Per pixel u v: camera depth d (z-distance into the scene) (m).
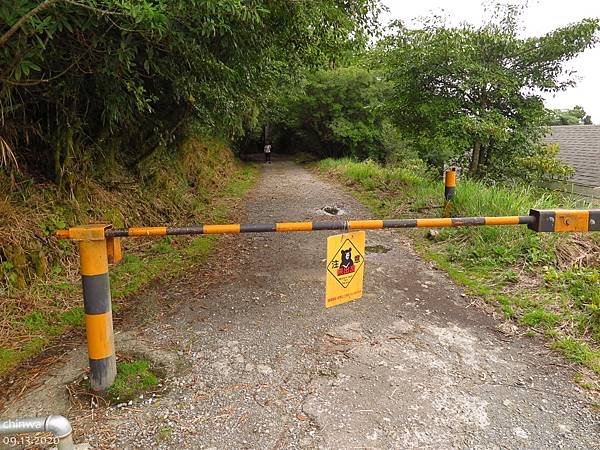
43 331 2.92
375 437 1.98
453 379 2.43
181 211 6.74
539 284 3.68
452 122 7.33
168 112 6.11
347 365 2.56
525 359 2.64
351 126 18.17
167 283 3.87
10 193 3.76
